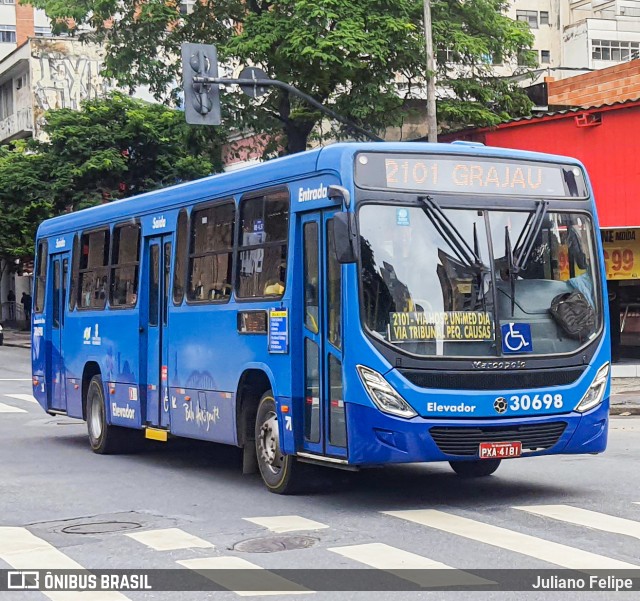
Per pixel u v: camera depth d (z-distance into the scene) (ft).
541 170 33.86
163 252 43.91
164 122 141.18
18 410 72.08
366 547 26.61
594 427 32.91
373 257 31.27
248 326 36.58
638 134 77.10
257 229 36.63
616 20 293.23
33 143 146.10
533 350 32.14
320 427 32.60
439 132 99.09
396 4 91.09
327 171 32.50
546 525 28.96
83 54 196.44
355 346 30.89
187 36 107.45
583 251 33.88
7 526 31.48
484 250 32.27
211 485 38.60
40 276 58.18
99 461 46.65
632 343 85.05
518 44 103.65
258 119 101.91
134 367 45.57
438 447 30.91
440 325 31.32
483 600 21.45
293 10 92.84
